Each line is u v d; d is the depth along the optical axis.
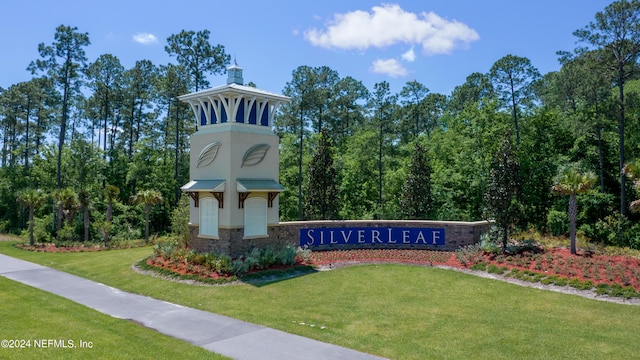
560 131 46.50
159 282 20.69
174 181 56.94
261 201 25.47
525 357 12.31
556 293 19.23
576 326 15.09
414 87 67.19
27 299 16.94
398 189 51.09
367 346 12.84
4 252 32.31
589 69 38.62
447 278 21.97
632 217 42.34
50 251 33.25
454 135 51.53
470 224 27.62
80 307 16.17
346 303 17.69
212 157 24.84
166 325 14.56
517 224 26.34
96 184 55.72
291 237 27.17
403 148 57.84
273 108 26.50
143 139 59.38
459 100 63.34
